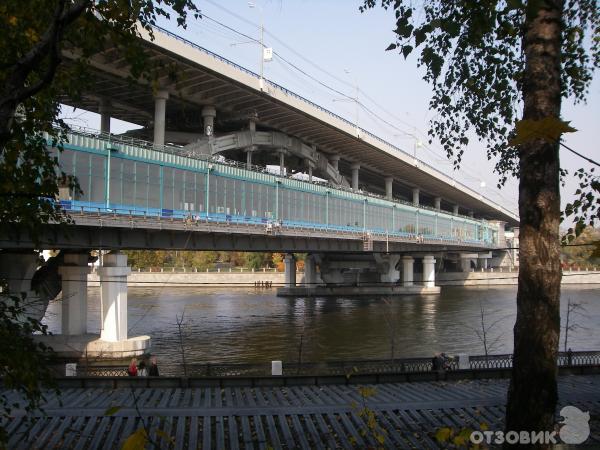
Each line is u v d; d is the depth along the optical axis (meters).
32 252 30.56
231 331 48.28
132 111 61.25
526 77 6.17
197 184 44.38
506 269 131.25
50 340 33.34
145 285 109.81
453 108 10.09
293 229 52.22
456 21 6.05
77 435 11.59
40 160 7.29
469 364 22.36
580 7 8.09
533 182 5.96
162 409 12.98
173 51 45.59
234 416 12.72
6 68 6.06
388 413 13.09
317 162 80.38
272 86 59.97
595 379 16.81
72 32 6.99
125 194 37.19
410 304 73.75
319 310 66.25
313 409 13.09
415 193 117.00
